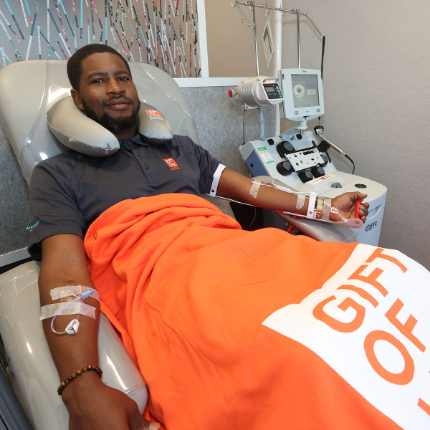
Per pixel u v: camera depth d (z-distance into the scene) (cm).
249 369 39
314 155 128
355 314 42
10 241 110
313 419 35
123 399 41
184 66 205
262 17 151
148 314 55
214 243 65
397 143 129
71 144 74
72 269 58
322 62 135
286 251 60
